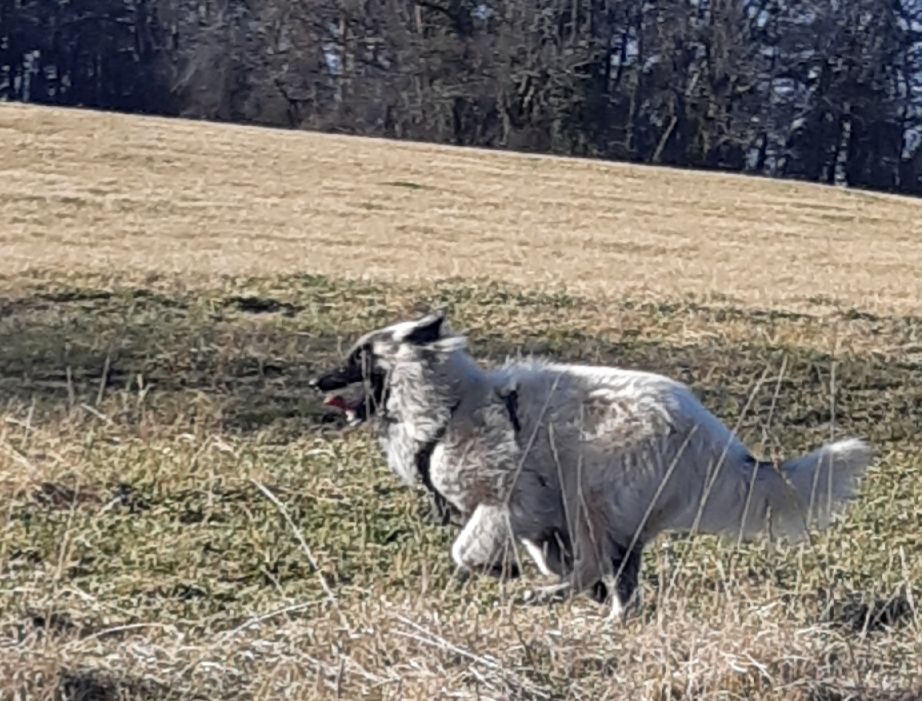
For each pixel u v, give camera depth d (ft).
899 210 123.75
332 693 18.22
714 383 48.67
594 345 53.16
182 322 51.85
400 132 192.65
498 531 23.25
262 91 198.70
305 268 65.05
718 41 198.80
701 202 115.34
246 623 20.71
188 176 99.14
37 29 208.74
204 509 28.25
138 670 18.88
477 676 18.84
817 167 208.85
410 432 23.56
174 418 37.29
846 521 30.99
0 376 41.83
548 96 187.83
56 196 84.99
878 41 209.67
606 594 23.21
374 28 194.08
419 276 65.21
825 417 45.47
